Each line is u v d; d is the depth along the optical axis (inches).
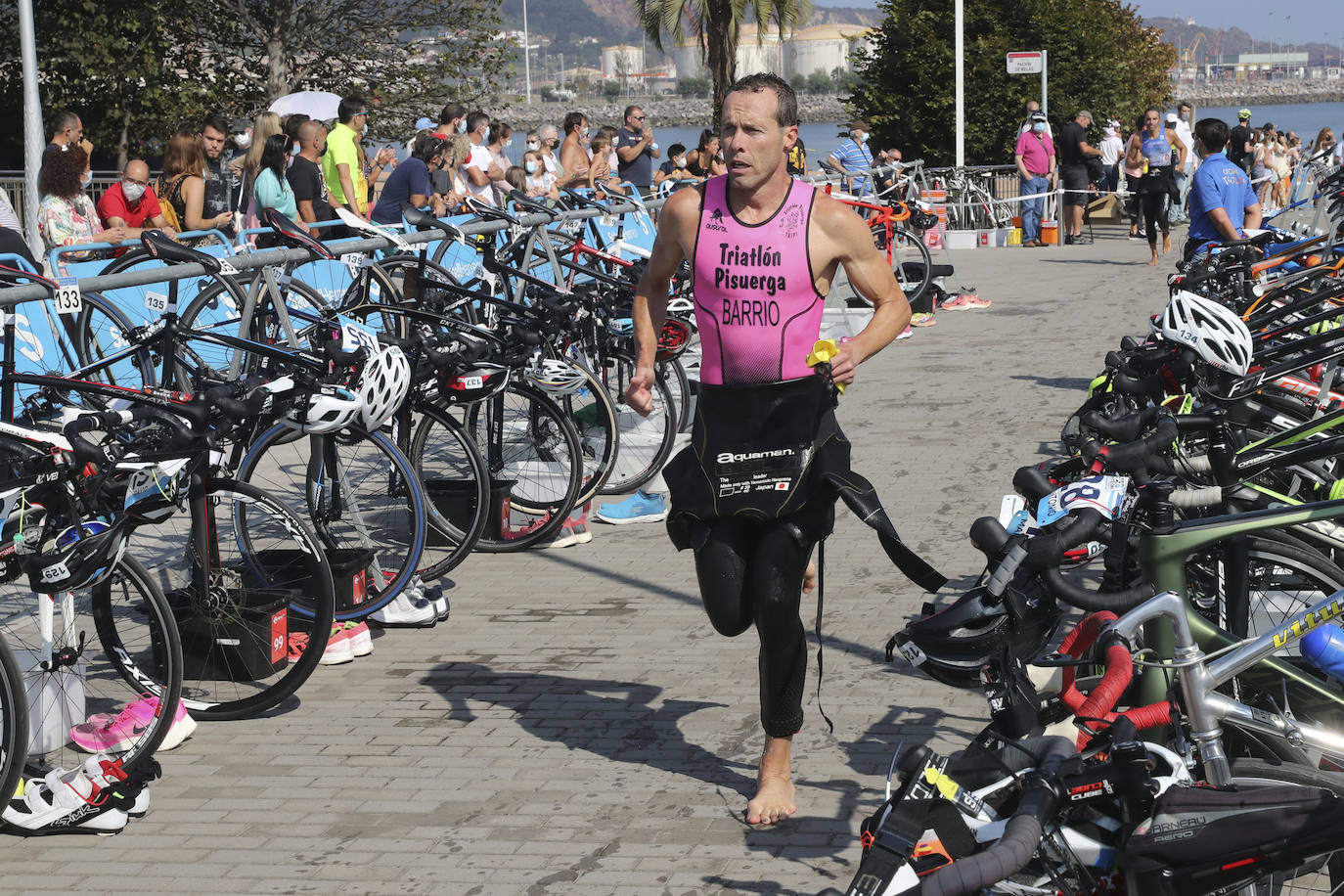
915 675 190.7
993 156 1072.8
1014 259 765.9
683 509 148.2
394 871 143.0
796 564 147.0
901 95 1091.9
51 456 159.5
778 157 143.9
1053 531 123.3
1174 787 98.9
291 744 177.0
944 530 260.7
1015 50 1054.4
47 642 164.4
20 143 882.8
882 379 422.0
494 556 259.9
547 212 341.4
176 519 190.7
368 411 203.0
